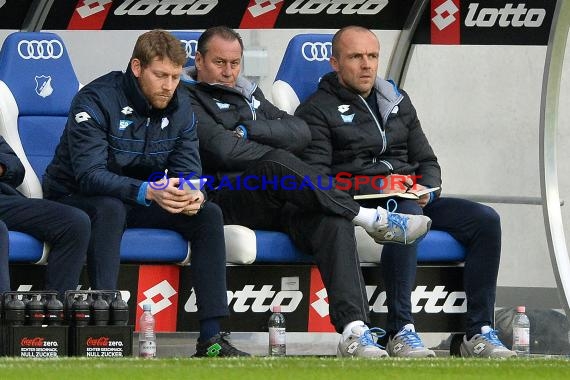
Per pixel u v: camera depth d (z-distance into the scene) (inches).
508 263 1237.7
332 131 973.8
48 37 964.6
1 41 1083.3
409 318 903.7
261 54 1144.8
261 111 982.4
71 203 864.3
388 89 992.2
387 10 1158.3
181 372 609.9
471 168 1218.6
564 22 982.4
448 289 948.6
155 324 894.4
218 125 949.8
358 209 867.4
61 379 576.4
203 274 864.9
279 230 922.1
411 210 914.1
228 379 587.5
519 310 997.2
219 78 970.1
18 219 845.2
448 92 1203.2
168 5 1125.7
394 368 656.4
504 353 907.4
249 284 912.3
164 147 893.2
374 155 983.0
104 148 871.7
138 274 888.3
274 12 1145.4
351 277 852.6
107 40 1119.0
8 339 748.0
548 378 624.7
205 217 866.8
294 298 919.0
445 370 649.6
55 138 952.9
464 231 938.1
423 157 1003.3
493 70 1213.1
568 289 991.6
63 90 962.1
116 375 593.3
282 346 900.6
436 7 1157.1
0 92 940.6
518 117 1225.4
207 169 951.6
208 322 860.0
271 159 884.6
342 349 840.3
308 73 1015.6
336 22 1155.9
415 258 906.1
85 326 757.9
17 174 885.8
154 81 868.6
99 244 844.0
